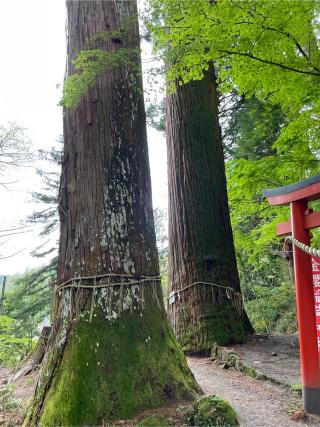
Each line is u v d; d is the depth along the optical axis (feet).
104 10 11.33
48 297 39.47
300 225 10.98
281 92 16.07
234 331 18.76
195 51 13.17
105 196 10.03
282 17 12.55
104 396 8.39
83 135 10.47
